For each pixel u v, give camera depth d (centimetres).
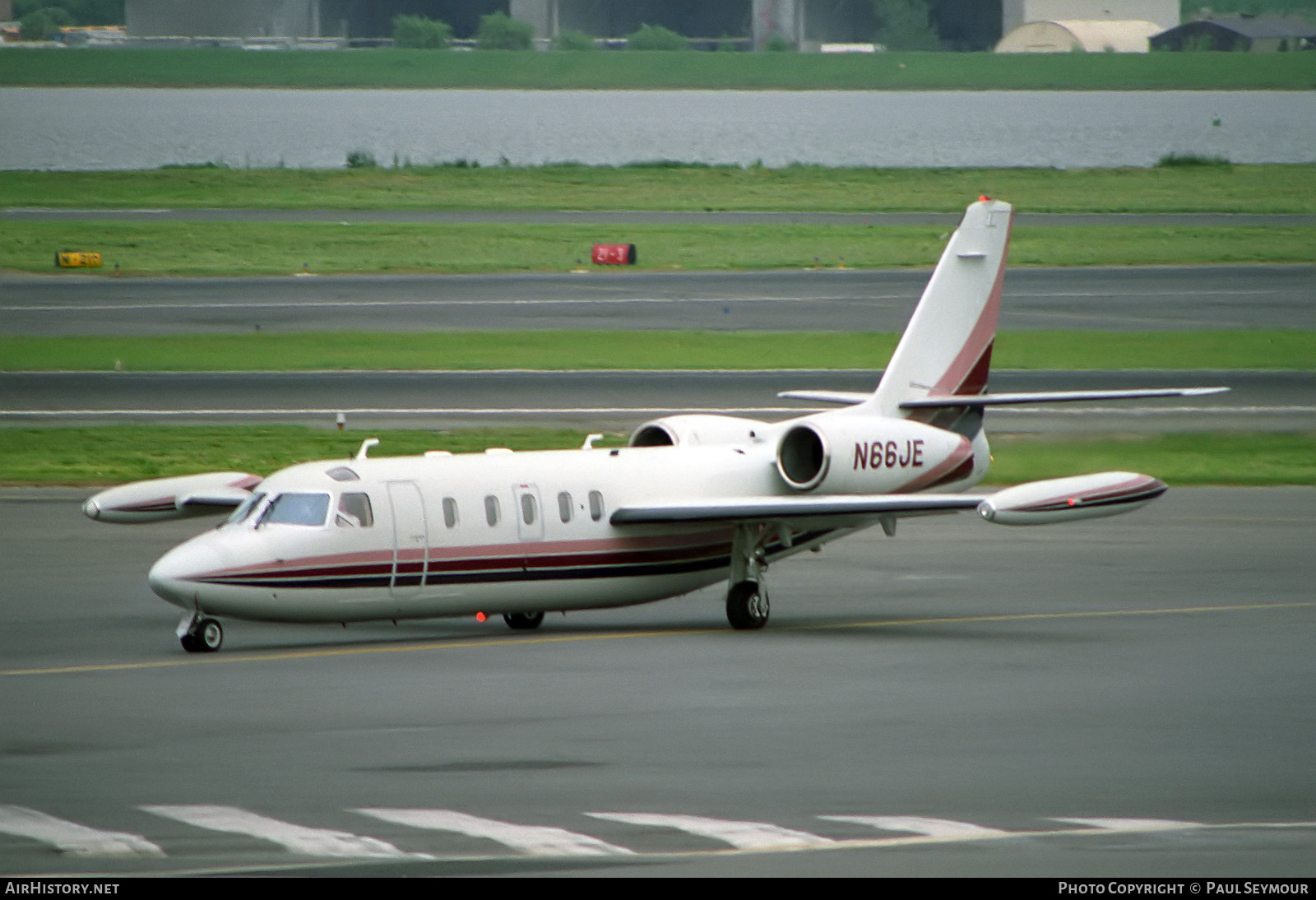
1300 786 6419
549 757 6800
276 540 9088
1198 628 10119
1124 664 8962
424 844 5534
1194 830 5775
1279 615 10550
